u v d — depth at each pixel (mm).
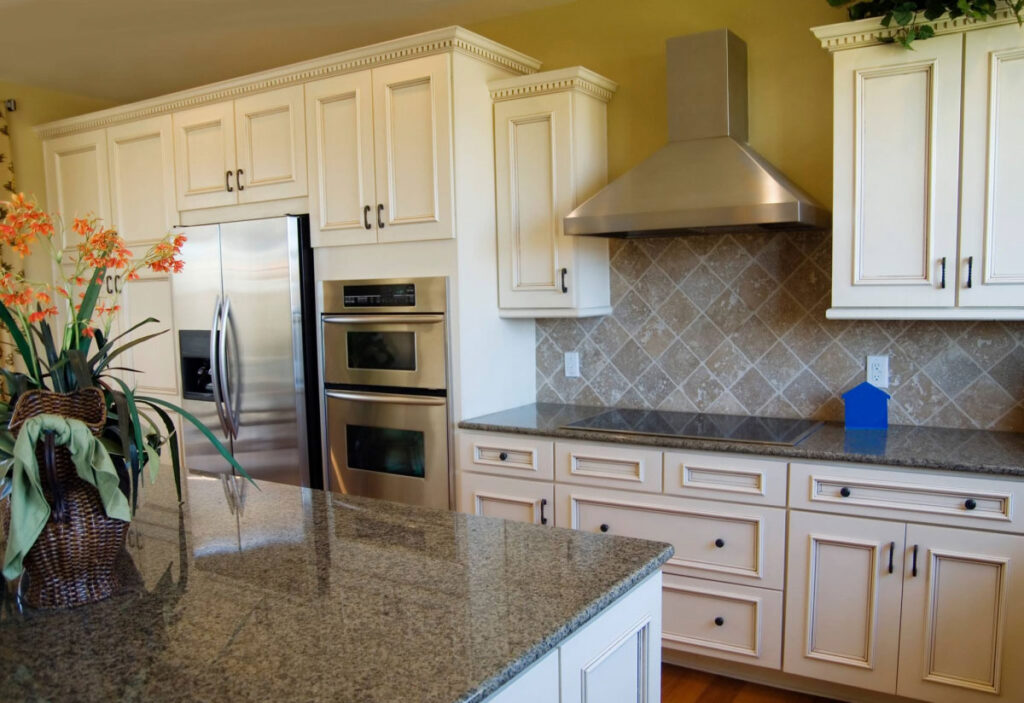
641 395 3400
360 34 3779
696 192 2725
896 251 2529
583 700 1314
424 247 3170
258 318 3535
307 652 1149
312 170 3410
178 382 3951
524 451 2992
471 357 3180
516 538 1660
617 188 2904
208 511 1908
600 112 3320
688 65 2945
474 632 1205
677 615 2756
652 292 3340
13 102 4316
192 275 3746
